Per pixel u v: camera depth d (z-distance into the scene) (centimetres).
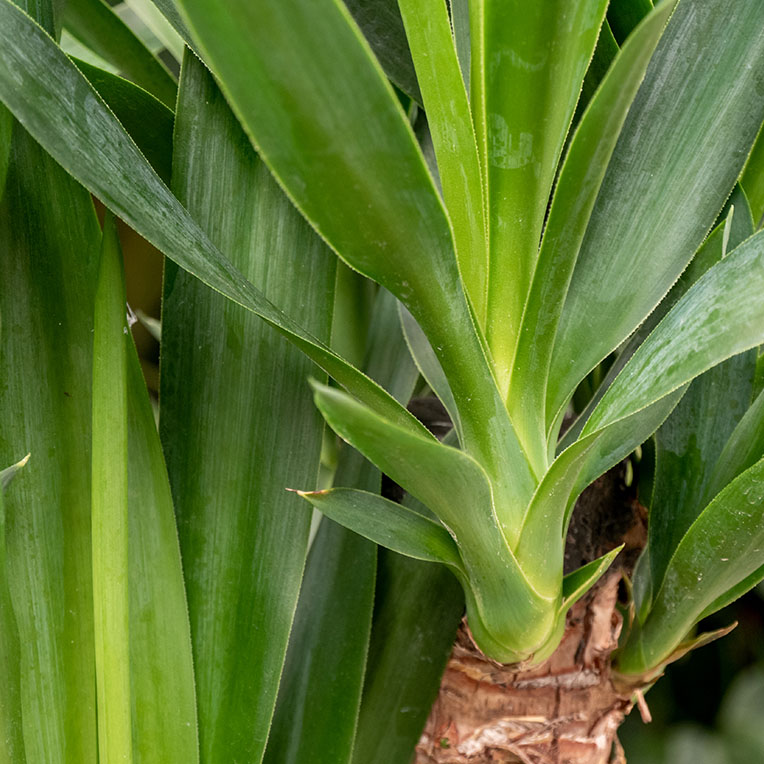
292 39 38
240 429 52
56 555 49
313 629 56
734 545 48
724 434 54
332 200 41
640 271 50
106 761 46
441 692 55
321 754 54
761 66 51
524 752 54
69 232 51
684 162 51
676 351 44
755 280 43
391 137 40
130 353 51
